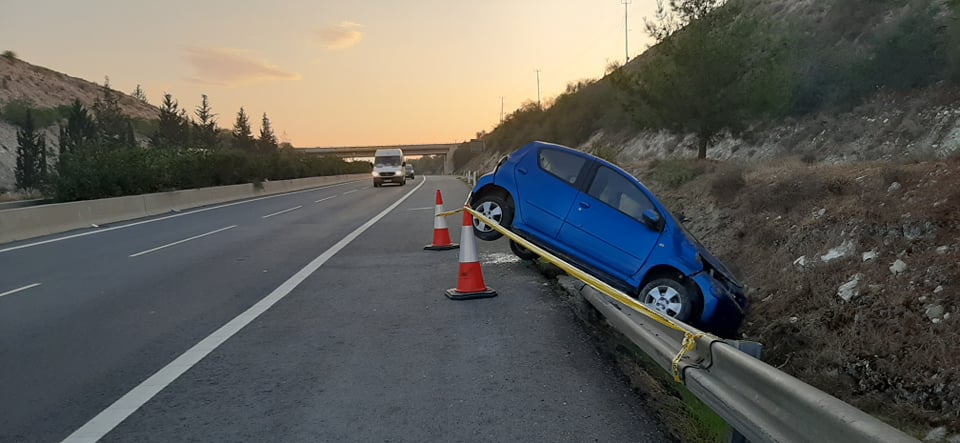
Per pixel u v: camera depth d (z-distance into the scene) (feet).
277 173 163.43
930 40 73.31
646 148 132.46
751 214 38.01
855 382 20.26
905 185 29.32
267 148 287.69
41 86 353.31
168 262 37.42
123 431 13.58
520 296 26.63
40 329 22.33
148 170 86.69
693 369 13.37
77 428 13.76
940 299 20.83
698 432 13.79
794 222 33.06
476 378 16.72
